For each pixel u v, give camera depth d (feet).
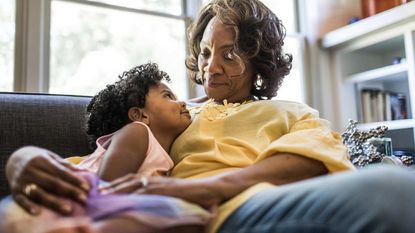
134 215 1.52
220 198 1.88
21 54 5.28
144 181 1.88
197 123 3.03
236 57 3.22
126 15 6.47
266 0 8.27
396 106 7.79
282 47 3.68
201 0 6.97
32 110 3.53
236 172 2.12
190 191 1.84
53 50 5.73
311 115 3.01
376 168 1.43
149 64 3.27
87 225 1.46
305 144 2.38
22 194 1.75
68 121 3.66
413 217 1.17
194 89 6.73
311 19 8.35
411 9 6.31
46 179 1.74
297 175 2.26
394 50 8.32
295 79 8.25
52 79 5.69
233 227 1.67
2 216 1.70
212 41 3.23
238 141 2.79
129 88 2.96
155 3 6.75
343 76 8.20
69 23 5.91
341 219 1.27
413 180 1.32
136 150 2.42
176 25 6.90
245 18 3.31
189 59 4.00
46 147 3.45
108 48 6.28
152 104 2.94
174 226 1.54
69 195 1.70
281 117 2.87
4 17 5.31
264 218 1.56
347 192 1.32
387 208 1.18
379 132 4.04
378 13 7.50
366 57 8.55
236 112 3.02
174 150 3.00
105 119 2.99
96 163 2.57
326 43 8.11
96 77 6.12
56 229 1.43
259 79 3.59
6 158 3.22
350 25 7.44
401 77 7.66
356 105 8.21
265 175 2.15
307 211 1.40
